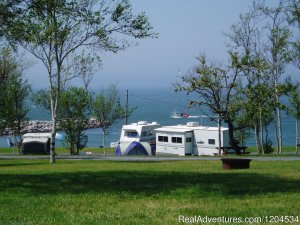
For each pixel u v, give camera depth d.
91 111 50.47
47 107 48.97
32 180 14.82
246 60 38.16
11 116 48.75
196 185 13.27
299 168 19.09
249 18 42.28
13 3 16.64
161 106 191.25
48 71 31.30
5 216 9.28
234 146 40.62
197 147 48.34
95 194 12.02
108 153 53.78
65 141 51.69
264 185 13.20
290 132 102.00
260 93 38.47
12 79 44.22
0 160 35.50
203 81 39.00
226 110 39.31
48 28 27.97
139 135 53.59
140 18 28.31
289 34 39.56
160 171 18.23
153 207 10.08
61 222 8.66
